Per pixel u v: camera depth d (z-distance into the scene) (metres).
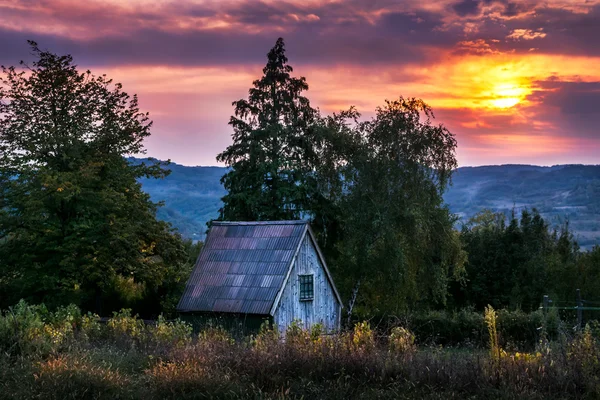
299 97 48.94
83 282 36.19
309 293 33.78
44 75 38.28
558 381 12.21
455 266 44.84
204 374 13.59
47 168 36.47
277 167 45.22
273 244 33.19
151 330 22.36
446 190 43.56
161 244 40.09
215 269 33.09
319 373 13.78
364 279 43.81
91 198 35.72
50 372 13.61
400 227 42.12
